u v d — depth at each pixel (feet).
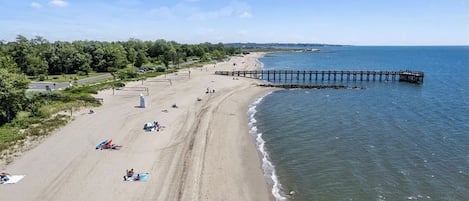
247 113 178.91
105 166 95.66
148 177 89.30
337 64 557.74
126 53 407.44
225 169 99.50
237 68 426.10
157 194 80.89
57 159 99.66
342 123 157.58
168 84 260.83
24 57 296.10
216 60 564.71
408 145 125.08
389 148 121.60
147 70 362.33
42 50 340.39
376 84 305.94
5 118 132.26
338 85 289.74
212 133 132.77
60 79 282.97
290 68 468.75
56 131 125.90
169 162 100.22
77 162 97.86
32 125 131.23
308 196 85.97
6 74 135.85
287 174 99.04
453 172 100.53
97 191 81.05
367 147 122.72
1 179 85.61
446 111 185.47
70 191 80.69
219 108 180.75
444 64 557.74
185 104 184.85
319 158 111.86
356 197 85.25
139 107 172.96
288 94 245.45
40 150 106.22
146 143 116.06
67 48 341.21
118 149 109.19
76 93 197.77
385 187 90.63
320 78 358.02
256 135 137.39
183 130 132.87
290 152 117.60
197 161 102.12
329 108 193.16
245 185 90.74
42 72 302.86
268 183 92.99
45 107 157.38
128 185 84.58
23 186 82.69
